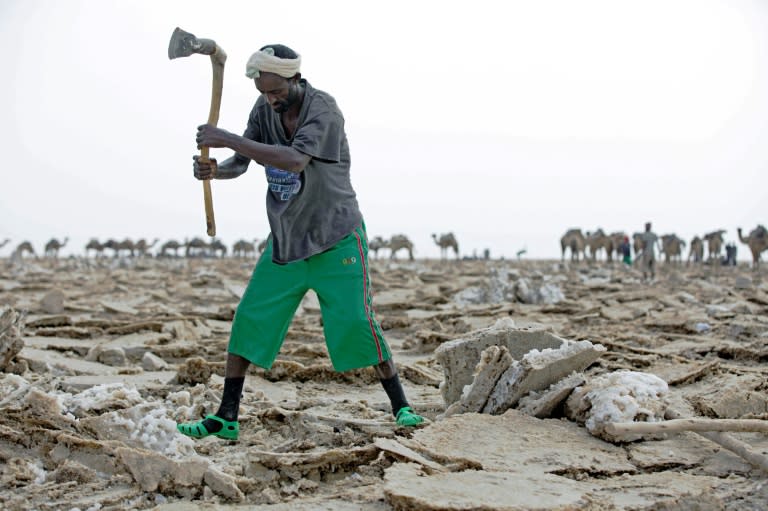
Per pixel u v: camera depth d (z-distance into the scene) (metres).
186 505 5.25
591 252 62.97
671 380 9.50
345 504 5.21
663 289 28.56
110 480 5.84
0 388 7.80
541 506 4.80
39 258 82.56
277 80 6.21
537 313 18.45
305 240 6.48
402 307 20.27
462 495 4.98
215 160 6.57
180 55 6.21
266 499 5.50
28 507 5.35
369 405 8.52
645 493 5.35
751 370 10.62
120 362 11.80
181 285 30.03
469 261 82.25
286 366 10.14
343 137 6.54
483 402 7.34
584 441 6.49
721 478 5.84
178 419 7.66
